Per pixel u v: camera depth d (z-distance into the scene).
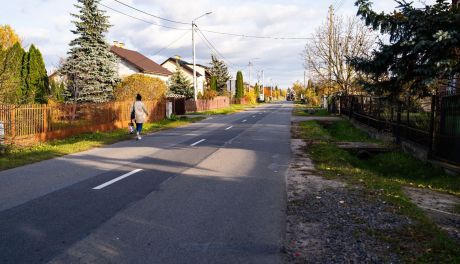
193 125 23.75
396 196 6.72
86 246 4.45
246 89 103.69
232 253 4.29
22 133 13.86
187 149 12.84
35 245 4.47
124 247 4.43
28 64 28.11
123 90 29.38
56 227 5.08
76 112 17.34
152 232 4.92
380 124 16.78
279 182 7.88
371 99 19.00
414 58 8.33
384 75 9.49
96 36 29.88
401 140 13.49
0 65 14.00
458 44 7.31
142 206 6.08
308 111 40.31
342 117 30.27
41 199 6.48
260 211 5.87
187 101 43.94
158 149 12.88
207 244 4.54
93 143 14.40
